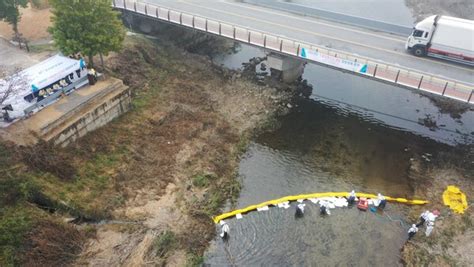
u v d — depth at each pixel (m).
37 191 23.92
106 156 29.53
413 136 35.97
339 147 34.78
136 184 28.20
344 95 41.94
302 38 39.91
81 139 29.81
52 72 30.22
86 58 37.31
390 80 32.34
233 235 26.48
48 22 43.97
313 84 43.66
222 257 24.98
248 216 27.95
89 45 32.50
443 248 25.36
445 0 64.44
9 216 21.92
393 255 25.31
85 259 22.44
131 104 34.88
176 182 29.28
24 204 23.02
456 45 34.47
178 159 31.11
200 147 32.69
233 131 35.53
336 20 43.97
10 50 37.38
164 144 32.19
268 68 45.59
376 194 29.88
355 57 34.22
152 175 29.25
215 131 34.91
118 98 32.97
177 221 26.33
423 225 27.05
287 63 40.78
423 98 41.19
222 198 29.17
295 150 34.34
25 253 20.86
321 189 30.36
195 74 42.62
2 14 37.09
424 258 24.73
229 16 44.91
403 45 38.97
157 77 40.19
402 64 35.22
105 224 24.98
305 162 33.06
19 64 34.78
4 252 20.36
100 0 31.95
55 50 37.91
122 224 25.16
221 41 51.66
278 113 38.66
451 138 35.66
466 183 30.23
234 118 37.06
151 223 25.64
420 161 32.91
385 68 32.12
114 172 28.52
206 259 24.78
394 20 59.22
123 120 33.44
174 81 40.44
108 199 26.30
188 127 34.34
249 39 38.75
